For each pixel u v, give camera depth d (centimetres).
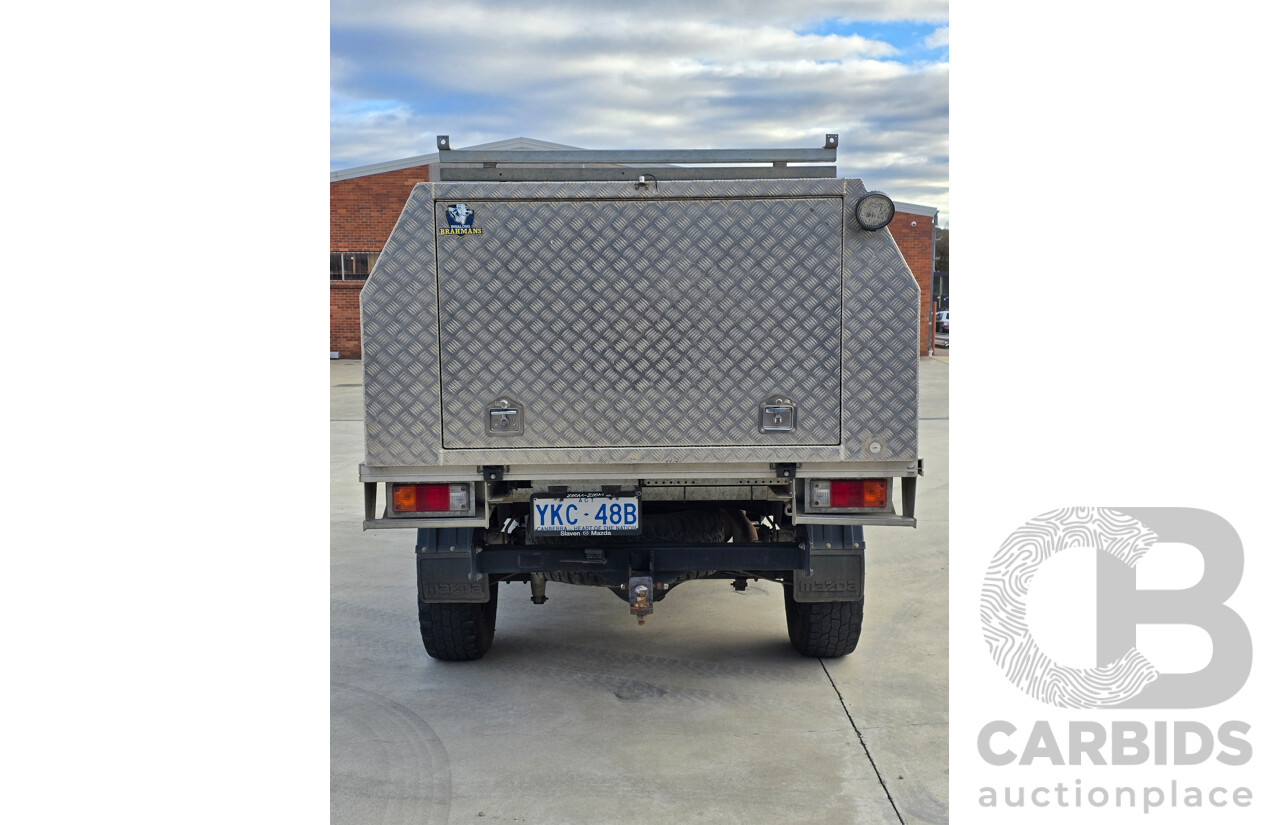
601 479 446
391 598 654
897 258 431
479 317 437
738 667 518
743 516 541
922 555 763
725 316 434
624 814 363
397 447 443
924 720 446
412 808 368
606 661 530
